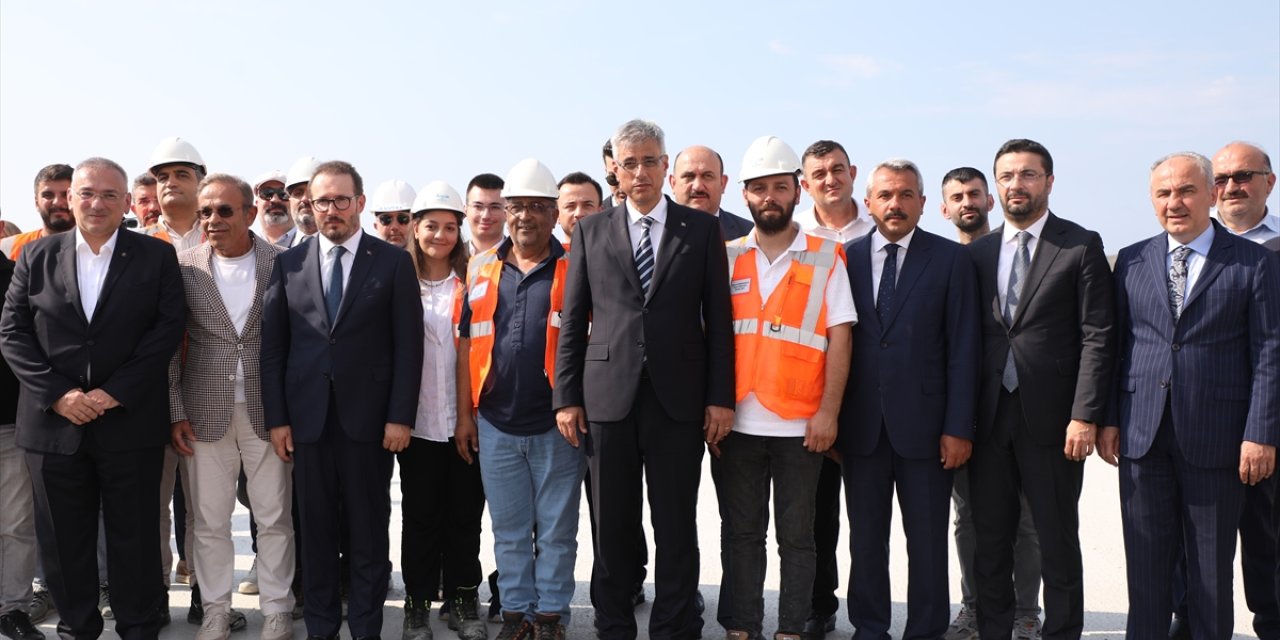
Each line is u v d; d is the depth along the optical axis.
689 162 5.65
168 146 6.25
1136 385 4.59
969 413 4.67
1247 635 5.24
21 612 5.20
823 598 5.40
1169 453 4.55
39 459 4.81
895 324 4.77
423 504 5.32
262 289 5.25
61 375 4.79
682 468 4.70
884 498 4.80
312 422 4.92
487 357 5.08
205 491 5.14
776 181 4.81
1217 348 4.46
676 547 4.73
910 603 4.77
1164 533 4.55
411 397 5.00
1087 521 8.06
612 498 4.73
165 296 4.99
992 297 4.80
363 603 4.96
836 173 5.80
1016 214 4.76
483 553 6.95
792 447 4.79
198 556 5.16
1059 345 4.66
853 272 4.93
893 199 4.81
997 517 4.77
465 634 5.28
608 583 4.80
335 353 4.95
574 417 4.79
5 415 5.19
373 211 6.19
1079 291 4.66
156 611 4.99
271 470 5.16
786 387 4.75
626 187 4.79
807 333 4.77
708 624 5.53
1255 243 4.54
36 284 4.91
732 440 4.84
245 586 6.07
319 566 5.01
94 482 4.94
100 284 4.95
